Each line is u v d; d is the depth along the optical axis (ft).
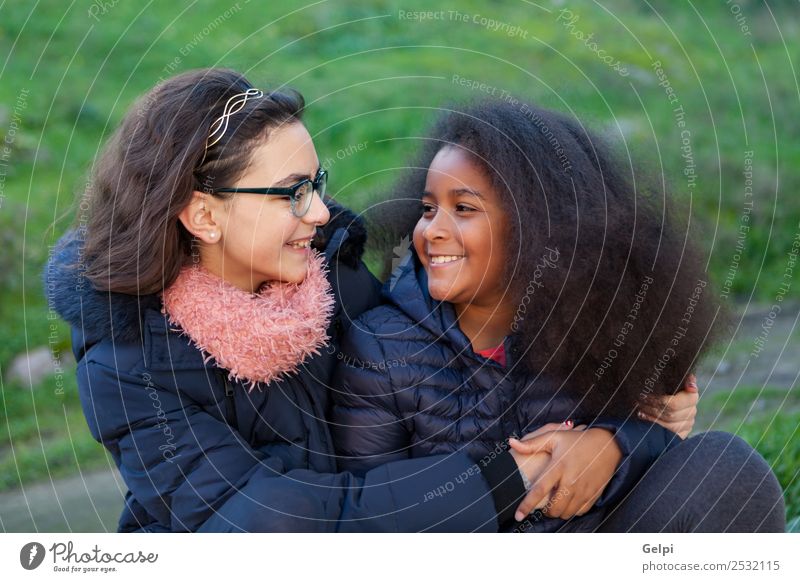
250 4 17.22
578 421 5.47
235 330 4.96
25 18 16.15
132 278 4.96
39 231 12.87
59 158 14.14
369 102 15.21
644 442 5.44
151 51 15.85
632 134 13.61
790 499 7.10
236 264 5.22
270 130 5.02
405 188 6.30
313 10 17.30
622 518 5.40
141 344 5.05
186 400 5.10
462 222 5.24
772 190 15.25
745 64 18.61
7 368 11.80
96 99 15.11
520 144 5.32
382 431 5.40
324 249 5.88
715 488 5.29
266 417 5.24
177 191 4.93
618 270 5.48
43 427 10.93
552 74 16.11
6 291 12.50
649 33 18.63
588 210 5.42
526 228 5.26
